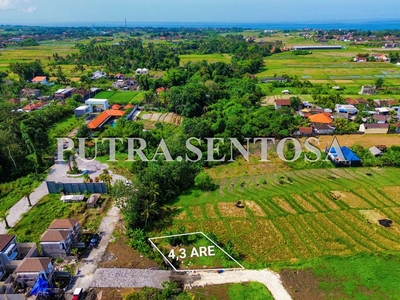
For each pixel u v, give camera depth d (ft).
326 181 241.96
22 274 145.38
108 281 155.12
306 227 191.83
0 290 139.13
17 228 193.36
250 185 241.35
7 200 224.12
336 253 170.81
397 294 146.00
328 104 408.87
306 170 261.03
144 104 443.32
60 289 147.54
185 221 200.85
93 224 197.88
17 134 303.89
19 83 506.89
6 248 155.63
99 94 491.31
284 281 153.99
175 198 228.02
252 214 205.77
